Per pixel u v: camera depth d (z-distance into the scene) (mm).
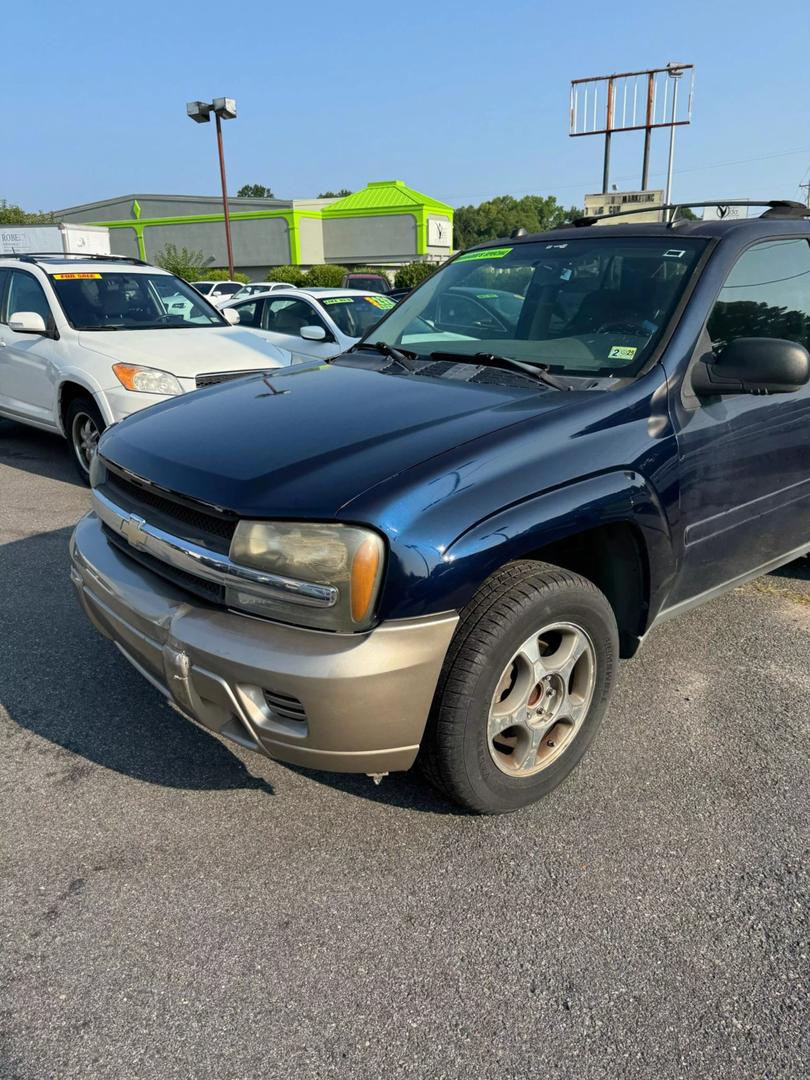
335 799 2615
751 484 3010
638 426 2543
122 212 45031
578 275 3146
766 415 2988
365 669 1993
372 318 8219
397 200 41625
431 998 1913
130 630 2424
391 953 2039
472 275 3576
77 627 3758
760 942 2084
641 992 1936
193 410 2852
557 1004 1901
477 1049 1787
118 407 5668
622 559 2662
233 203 43625
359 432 2383
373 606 2018
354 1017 1861
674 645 3691
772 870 2334
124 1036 1805
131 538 2486
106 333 6277
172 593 2361
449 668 2160
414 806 2590
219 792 2643
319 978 1963
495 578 2248
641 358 2727
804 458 3275
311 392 2855
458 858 2367
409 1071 1735
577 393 2598
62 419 6223
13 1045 1776
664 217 3619
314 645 2035
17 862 2316
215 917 2141
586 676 2559
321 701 2014
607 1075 1731
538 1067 1748
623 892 2246
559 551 2686
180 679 2230
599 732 3008
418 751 2223
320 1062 1753
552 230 3678
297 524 2039
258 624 2133
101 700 3166
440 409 2512
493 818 2537
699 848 2420
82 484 6270
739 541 3070
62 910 2148
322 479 2127
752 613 4023
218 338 6512
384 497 2041
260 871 2305
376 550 1998
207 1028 1828
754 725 3070
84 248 19219
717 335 2873
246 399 2877
